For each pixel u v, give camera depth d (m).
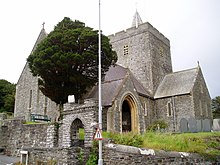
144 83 36.97
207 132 22.17
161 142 15.13
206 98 36.84
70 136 18.20
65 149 13.11
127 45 40.53
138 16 43.09
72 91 23.50
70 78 22.41
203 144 16.88
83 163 13.41
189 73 36.53
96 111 17.19
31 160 15.24
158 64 39.34
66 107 19.16
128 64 39.56
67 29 24.20
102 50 23.11
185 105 32.66
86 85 23.88
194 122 24.64
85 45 23.06
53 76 23.03
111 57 24.12
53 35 23.25
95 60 22.91
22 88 35.62
